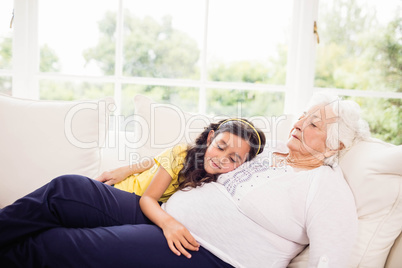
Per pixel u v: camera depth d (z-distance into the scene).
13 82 1.62
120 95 1.68
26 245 0.76
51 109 1.19
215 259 0.84
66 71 1.69
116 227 0.85
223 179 0.95
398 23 1.62
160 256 0.80
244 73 1.71
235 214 0.86
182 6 1.67
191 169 1.00
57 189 0.85
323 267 0.73
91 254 0.76
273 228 0.84
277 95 1.71
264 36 1.70
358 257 0.81
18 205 0.79
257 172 0.92
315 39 1.61
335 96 1.02
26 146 1.13
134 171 1.16
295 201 0.85
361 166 0.88
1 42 1.65
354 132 0.97
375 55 1.65
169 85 1.69
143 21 1.68
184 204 0.92
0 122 1.15
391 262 0.83
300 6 1.63
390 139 1.66
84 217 0.87
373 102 1.64
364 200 0.84
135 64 1.69
